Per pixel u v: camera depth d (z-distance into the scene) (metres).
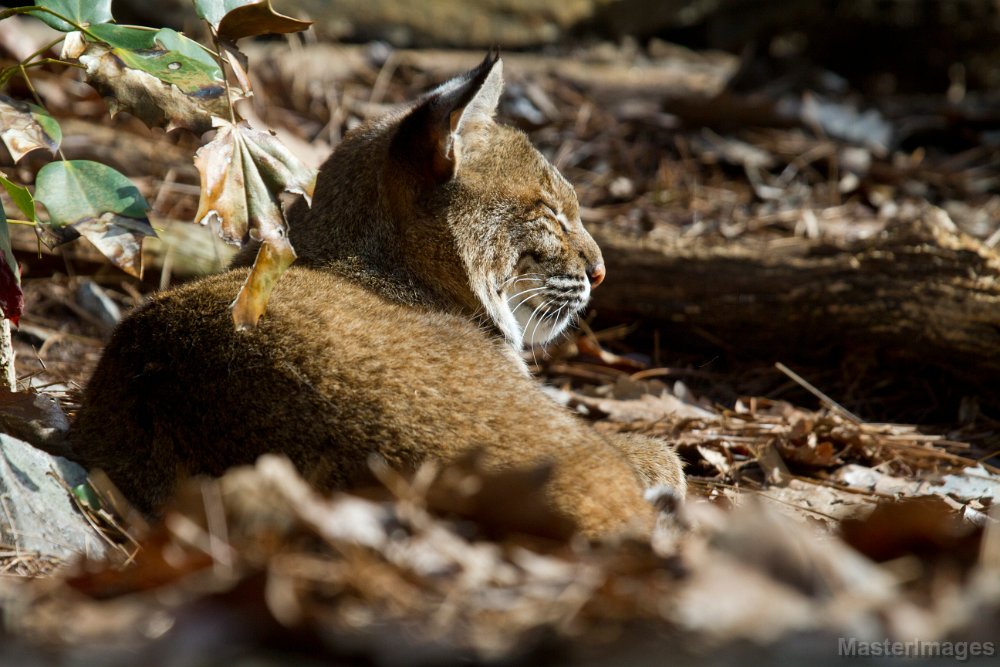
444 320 7.89
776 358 12.08
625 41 22.83
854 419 10.75
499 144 9.42
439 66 19.20
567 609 4.84
